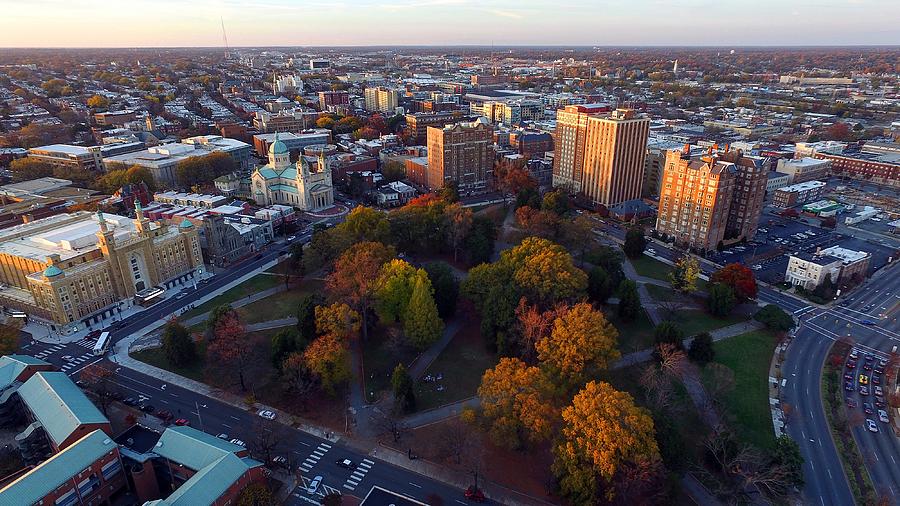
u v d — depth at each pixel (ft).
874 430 424.46
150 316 588.09
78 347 527.40
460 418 424.05
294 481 367.66
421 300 493.36
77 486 320.91
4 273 612.70
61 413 367.86
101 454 333.83
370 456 391.24
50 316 559.79
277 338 466.70
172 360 491.31
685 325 578.66
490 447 396.98
